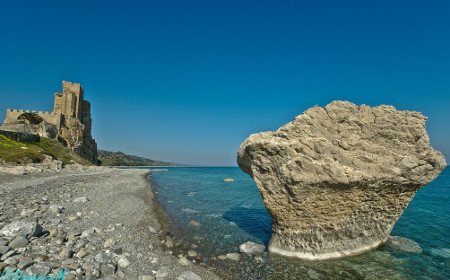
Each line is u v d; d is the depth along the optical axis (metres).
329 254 14.68
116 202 25.03
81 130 118.31
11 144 65.06
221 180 67.75
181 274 11.20
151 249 14.10
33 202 20.73
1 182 30.58
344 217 15.09
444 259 14.59
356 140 14.76
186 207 27.45
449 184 64.81
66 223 16.20
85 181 39.66
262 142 14.68
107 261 11.23
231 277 12.16
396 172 13.99
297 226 15.02
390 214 15.84
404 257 14.77
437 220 23.41
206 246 15.86
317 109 15.27
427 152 14.43
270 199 15.20
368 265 13.80
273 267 13.38
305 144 14.24
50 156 62.19
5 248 10.59
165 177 73.56
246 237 17.88
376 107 15.26
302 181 13.90
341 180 13.63
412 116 14.70
